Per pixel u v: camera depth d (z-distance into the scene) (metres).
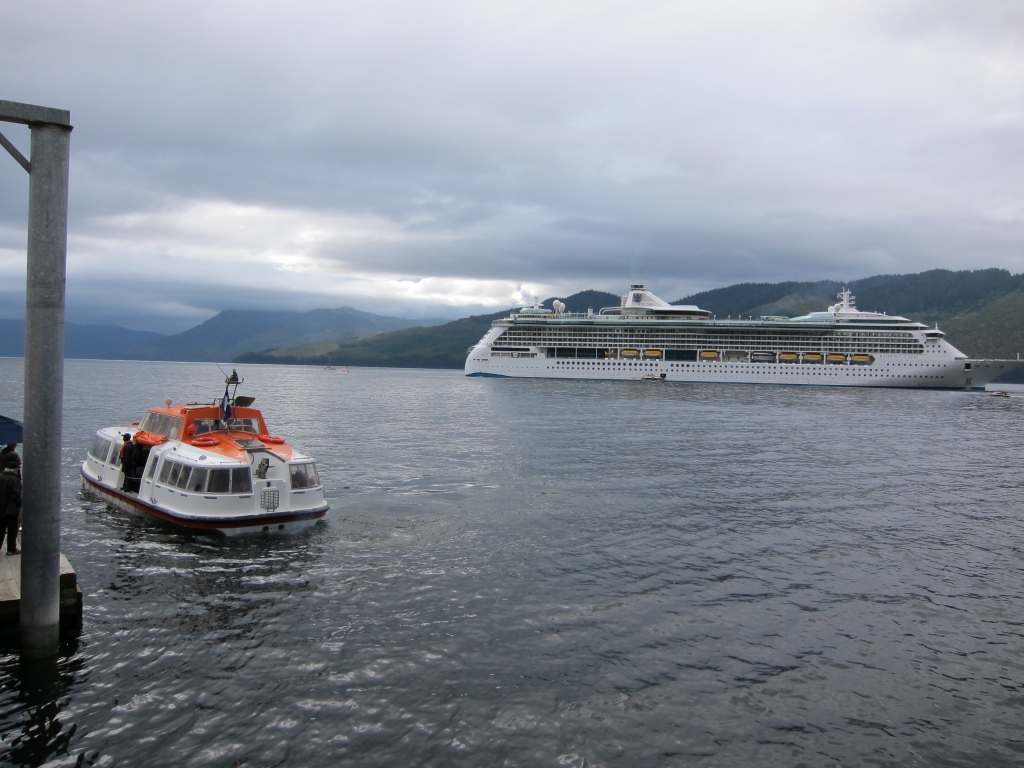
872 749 13.20
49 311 13.91
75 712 13.34
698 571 22.62
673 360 176.00
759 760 12.75
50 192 13.51
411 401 108.81
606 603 19.55
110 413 73.75
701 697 14.77
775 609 19.59
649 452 50.28
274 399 112.56
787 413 91.69
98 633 16.59
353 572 21.33
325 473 38.50
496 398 116.94
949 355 165.00
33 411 14.27
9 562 18.16
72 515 26.91
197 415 27.98
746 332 174.75
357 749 12.59
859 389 165.88
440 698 14.31
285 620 17.70
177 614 17.86
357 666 15.46
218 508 24.22
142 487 27.09
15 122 13.25
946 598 20.80
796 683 15.49
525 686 14.91
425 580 20.81
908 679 15.82
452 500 32.03
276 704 13.89
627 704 14.38
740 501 33.50
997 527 29.58
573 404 102.44
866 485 38.91
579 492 34.62
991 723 14.12
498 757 12.52
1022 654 17.17
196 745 12.52
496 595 19.83
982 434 70.06
